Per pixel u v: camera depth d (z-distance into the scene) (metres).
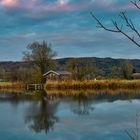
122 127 28.97
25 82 101.69
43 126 31.20
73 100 56.09
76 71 92.06
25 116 38.16
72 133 27.47
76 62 104.75
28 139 25.69
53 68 120.56
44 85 90.94
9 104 52.66
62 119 35.19
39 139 25.64
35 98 62.44
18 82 104.00
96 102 51.69
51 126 31.11
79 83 83.06
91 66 102.19
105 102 51.34
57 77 110.44
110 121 32.66
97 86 82.50
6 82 120.25
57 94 69.81
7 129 29.88
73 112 40.72
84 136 26.14
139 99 54.25
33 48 120.06
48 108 45.62
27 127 30.78
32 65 120.00
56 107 46.50
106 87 82.19
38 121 34.25
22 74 111.19
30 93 75.94
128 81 82.75
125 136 25.22
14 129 29.83
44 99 59.62
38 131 28.78
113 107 44.50
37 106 48.53
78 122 32.88
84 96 62.81
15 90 90.50
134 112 38.56
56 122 33.34
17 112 41.97
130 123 30.78
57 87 85.38
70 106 47.22
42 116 37.84
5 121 34.72
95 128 29.23
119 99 55.22
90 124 31.48
